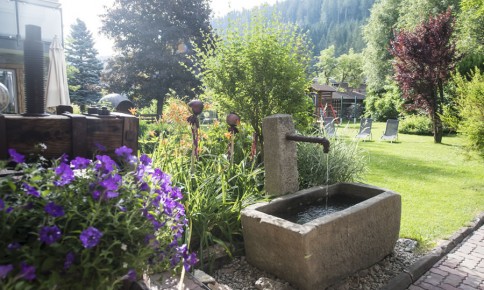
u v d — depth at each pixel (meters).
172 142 3.70
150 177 1.25
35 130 1.50
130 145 1.77
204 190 2.75
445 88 12.96
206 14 21.64
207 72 4.07
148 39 20.52
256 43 3.75
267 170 3.03
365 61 27.81
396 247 3.01
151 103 21.30
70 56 28.98
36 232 0.90
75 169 1.07
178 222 1.34
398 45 12.34
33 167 1.01
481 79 5.77
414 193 4.75
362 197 3.12
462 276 2.60
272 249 2.30
